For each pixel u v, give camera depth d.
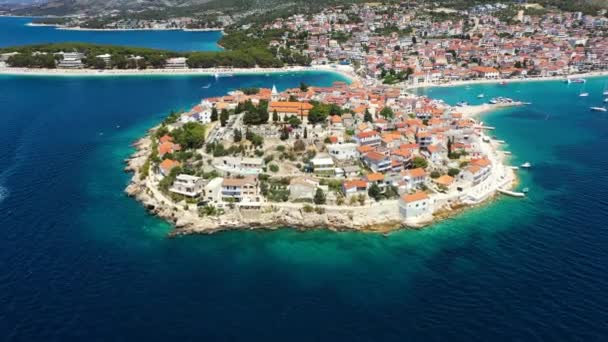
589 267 119.06
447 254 128.38
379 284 115.00
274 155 181.88
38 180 174.50
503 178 180.12
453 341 95.12
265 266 123.69
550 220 146.25
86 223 143.50
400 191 159.88
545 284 112.50
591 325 98.31
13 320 99.69
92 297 108.31
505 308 104.31
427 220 148.12
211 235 139.88
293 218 147.00
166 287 113.25
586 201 160.12
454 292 110.69
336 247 133.75
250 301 108.62
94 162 196.38
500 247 130.88
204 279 117.12
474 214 152.50
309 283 115.81
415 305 106.44
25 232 135.62
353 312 104.56
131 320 101.31
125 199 161.38
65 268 119.06
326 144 189.12
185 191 158.62
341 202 152.88
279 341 96.12
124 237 136.62
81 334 96.81
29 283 112.12
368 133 192.38
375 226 145.25
